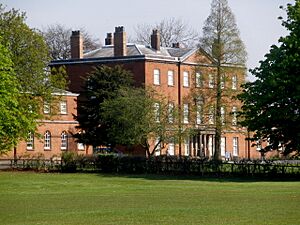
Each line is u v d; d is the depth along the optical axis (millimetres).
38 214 33469
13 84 68250
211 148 110438
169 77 107750
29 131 76250
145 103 80438
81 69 107750
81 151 103562
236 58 94688
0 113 66375
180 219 30141
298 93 60969
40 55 81562
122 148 96188
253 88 64438
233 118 94875
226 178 66625
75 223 29297
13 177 67438
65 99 102312
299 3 63312
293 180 63062
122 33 106000
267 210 33531
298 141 63438
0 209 36250
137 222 29281
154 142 90000
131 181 62688
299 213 32062
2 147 72938
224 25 94062
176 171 73375
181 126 85000
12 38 80062
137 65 104625
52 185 57156
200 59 96375
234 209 34250
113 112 81250
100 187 54719
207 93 94812
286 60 61375
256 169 67375
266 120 62656
